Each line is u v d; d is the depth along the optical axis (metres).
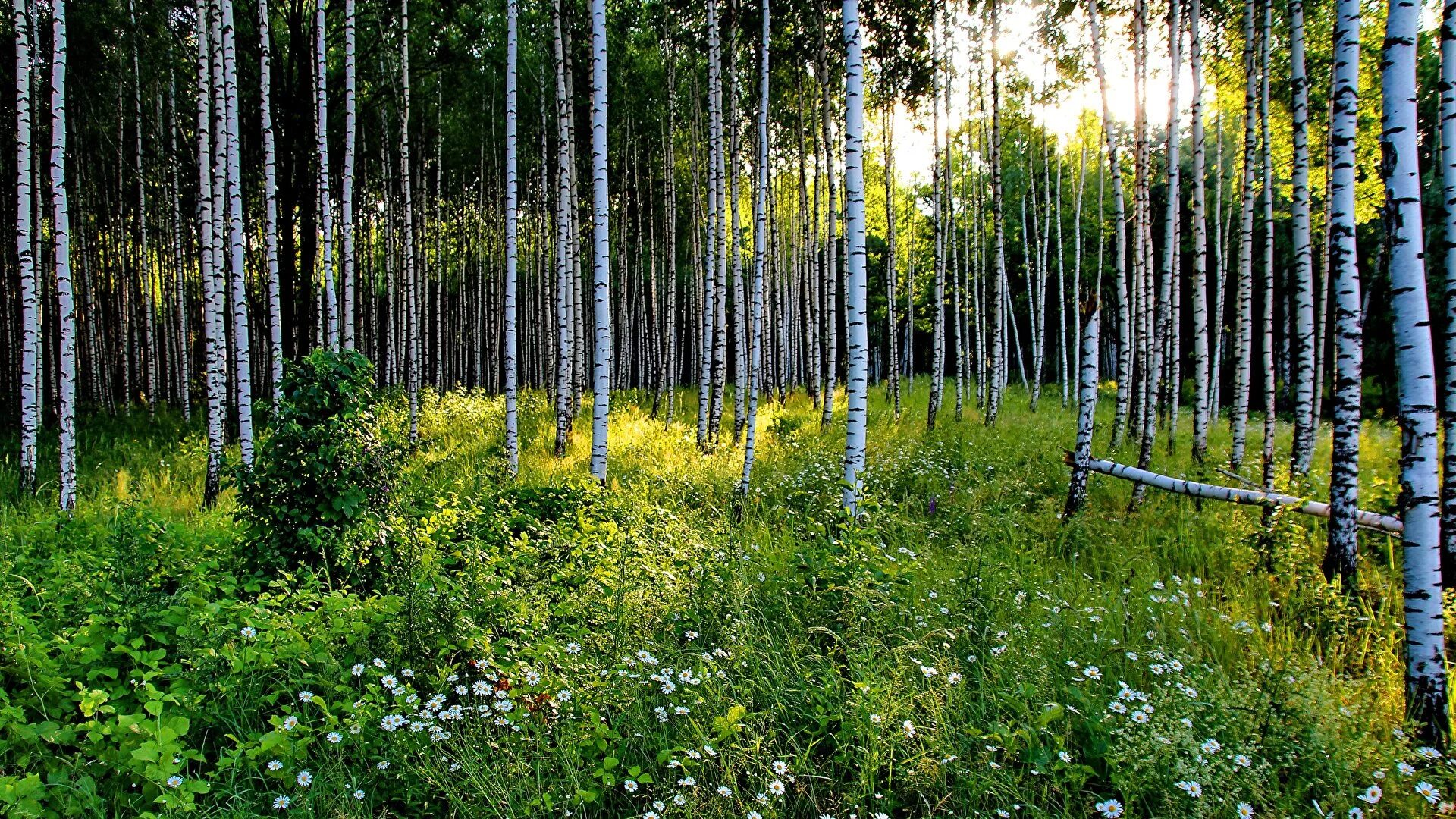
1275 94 12.68
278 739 3.11
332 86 17.09
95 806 2.83
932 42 16.02
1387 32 4.03
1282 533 6.27
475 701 3.84
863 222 6.29
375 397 5.80
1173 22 11.77
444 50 18.70
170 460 12.01
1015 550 6.71
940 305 16.19
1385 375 19.11
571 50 14.91
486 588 4.78
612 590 4.84
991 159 16.41
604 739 3.48
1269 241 10.56
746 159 21.70
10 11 13.90
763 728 3.63
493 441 14.21
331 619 4.11
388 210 19.75
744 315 14.89
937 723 3.56
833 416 17.41
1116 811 3.02
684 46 19.75
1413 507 3.98
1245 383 10.84
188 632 3.78
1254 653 4.63
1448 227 3.96
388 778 3.26
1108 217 29.03
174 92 17.55
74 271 21.53
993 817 3.17
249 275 19.84
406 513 5.38
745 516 8.00
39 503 8.77
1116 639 4.72
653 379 29.22
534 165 24.17
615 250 27.89
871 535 5.55
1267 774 3.27
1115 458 11.80
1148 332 11.11
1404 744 3.57
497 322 30.84
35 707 3.34
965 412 20.56
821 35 14.85
